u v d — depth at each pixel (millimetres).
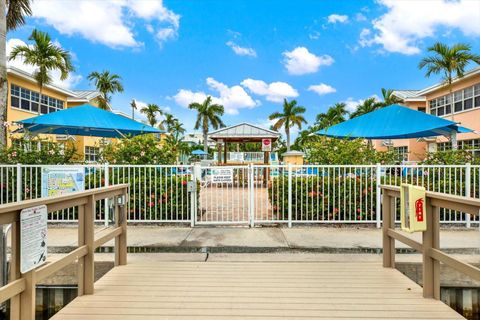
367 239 5578
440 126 7504
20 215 2197
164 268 4094
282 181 6703
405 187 3242
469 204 2562
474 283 4188
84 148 21219
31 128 8773
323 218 6562
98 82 28156
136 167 6789
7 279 3805
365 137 8117
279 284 3566
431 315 2844
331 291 3371
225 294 3295
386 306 3018
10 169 6637
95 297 3199
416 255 4586
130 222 6680
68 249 5070
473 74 17125
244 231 6164
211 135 16531
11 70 15898
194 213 6598
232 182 6832
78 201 3066
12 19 10078
